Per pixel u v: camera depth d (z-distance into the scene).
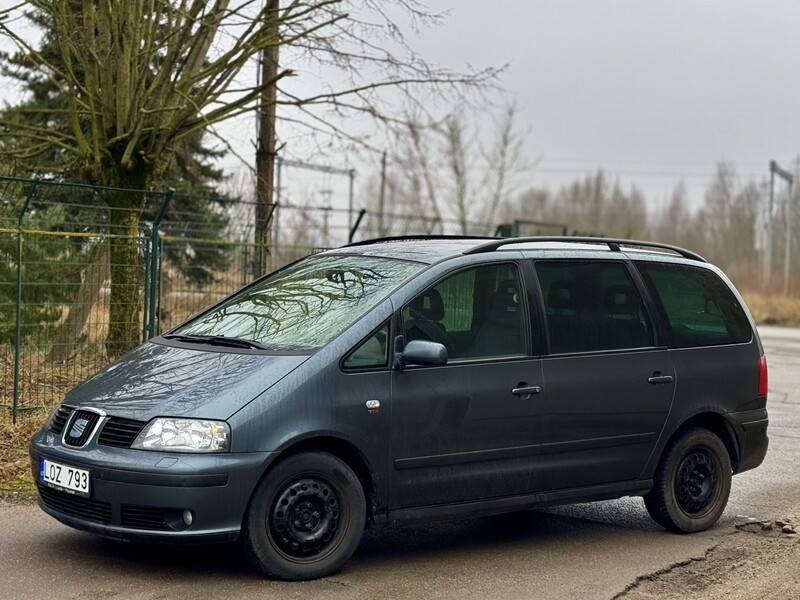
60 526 6.36
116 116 11.71
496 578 5.66
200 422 5.09
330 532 5.45
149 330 10.30
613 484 6.49
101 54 11.58
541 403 6.11
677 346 6.84
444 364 5.55
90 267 10.55
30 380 9.77
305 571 5.36
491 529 6.88
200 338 6.06
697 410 6.85
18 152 12.28
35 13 12.42
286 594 5.14
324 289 6.16
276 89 12.77
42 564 5.55
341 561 5.47
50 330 10.38
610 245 6.91
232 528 5.10
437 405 5.71
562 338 6.31
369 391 5.50
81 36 11.52
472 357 5.94
